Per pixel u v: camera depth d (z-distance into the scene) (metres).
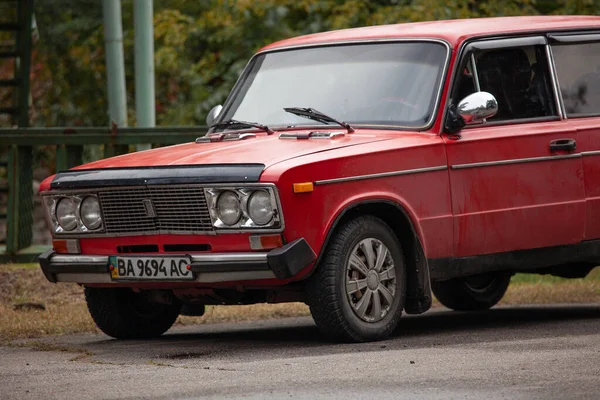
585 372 7.96
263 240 9.55
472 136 10.85
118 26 20.14
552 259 11.47
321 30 27.53
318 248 9.66
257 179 9.48
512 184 11.09
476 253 10.89
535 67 11.58
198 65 29.20
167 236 9.98
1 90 34.75
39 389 7.87
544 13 27.53
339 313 9.84
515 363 8.39
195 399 7.29
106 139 16.62
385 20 26.31
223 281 9.73
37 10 30.25
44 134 16.77
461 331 11.16
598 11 26.09
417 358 8.79
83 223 10.42
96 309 11.05
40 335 11.52
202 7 31.27
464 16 26.36
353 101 10.98
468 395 7.20
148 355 9.69
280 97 11.40
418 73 10.95
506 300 14.55
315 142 10.26
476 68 11.12
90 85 33.62
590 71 11.98
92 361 9.27
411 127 10.62
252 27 28.39
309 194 9.60
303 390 7.49
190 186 9.71
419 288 10.46
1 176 33.47
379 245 10.15
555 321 11.99
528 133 11.22
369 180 10.00
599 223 11.76
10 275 15.16
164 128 16.56
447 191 10.61
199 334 11.55
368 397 7.20
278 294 10.28
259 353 9.55
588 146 11.68
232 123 11.40
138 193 10.00
